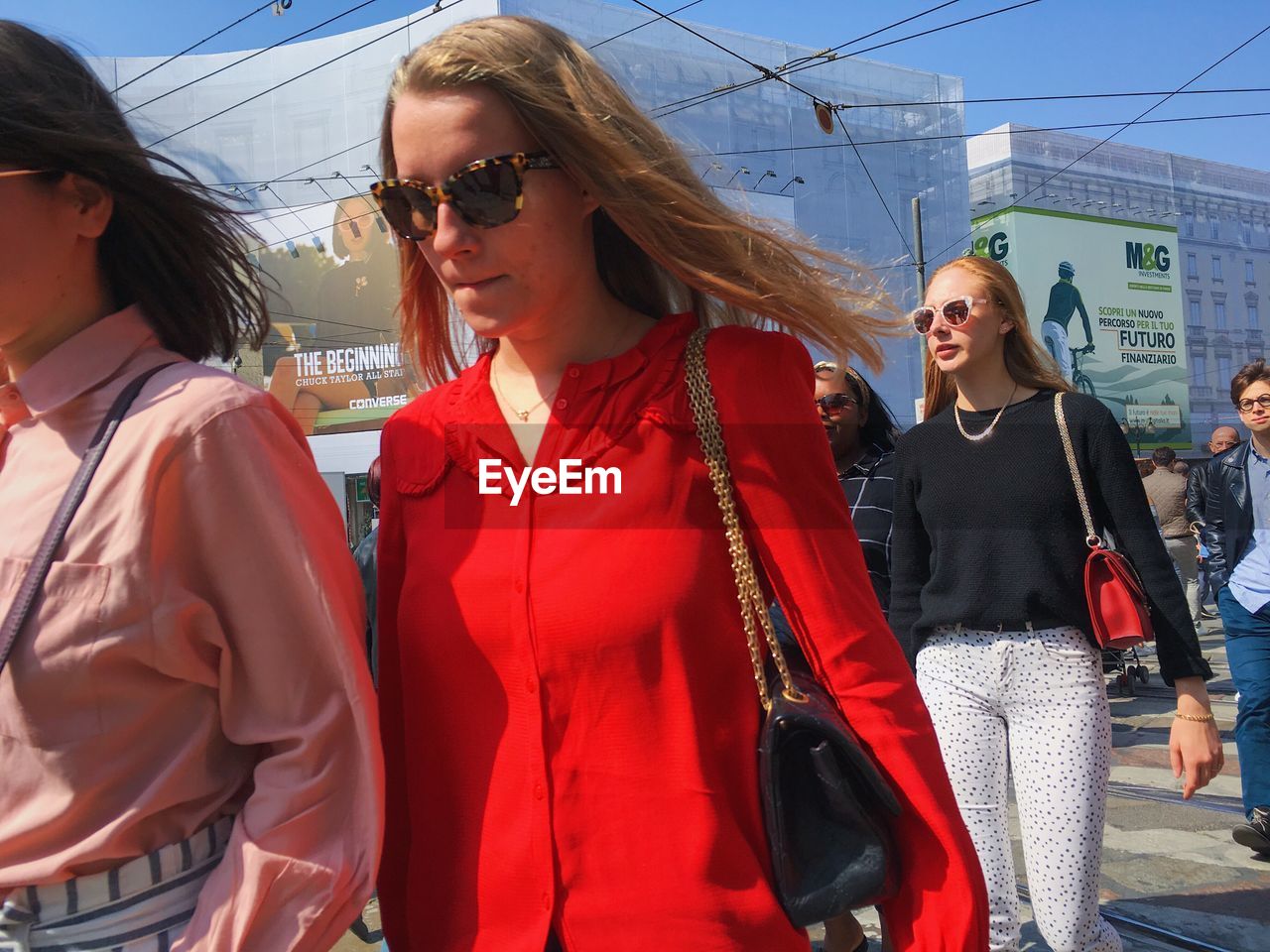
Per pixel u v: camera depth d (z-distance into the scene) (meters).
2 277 1.03
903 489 2.46
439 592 1.13
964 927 1.04
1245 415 3.54
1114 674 6.84
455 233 1.09
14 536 0.97
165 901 1.00
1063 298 39.56
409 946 1.18
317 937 0.97
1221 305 45.50
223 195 1.24
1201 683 2.12
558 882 1.04
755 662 1.09
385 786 1.19
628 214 1.13
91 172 1.05
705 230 1.15
